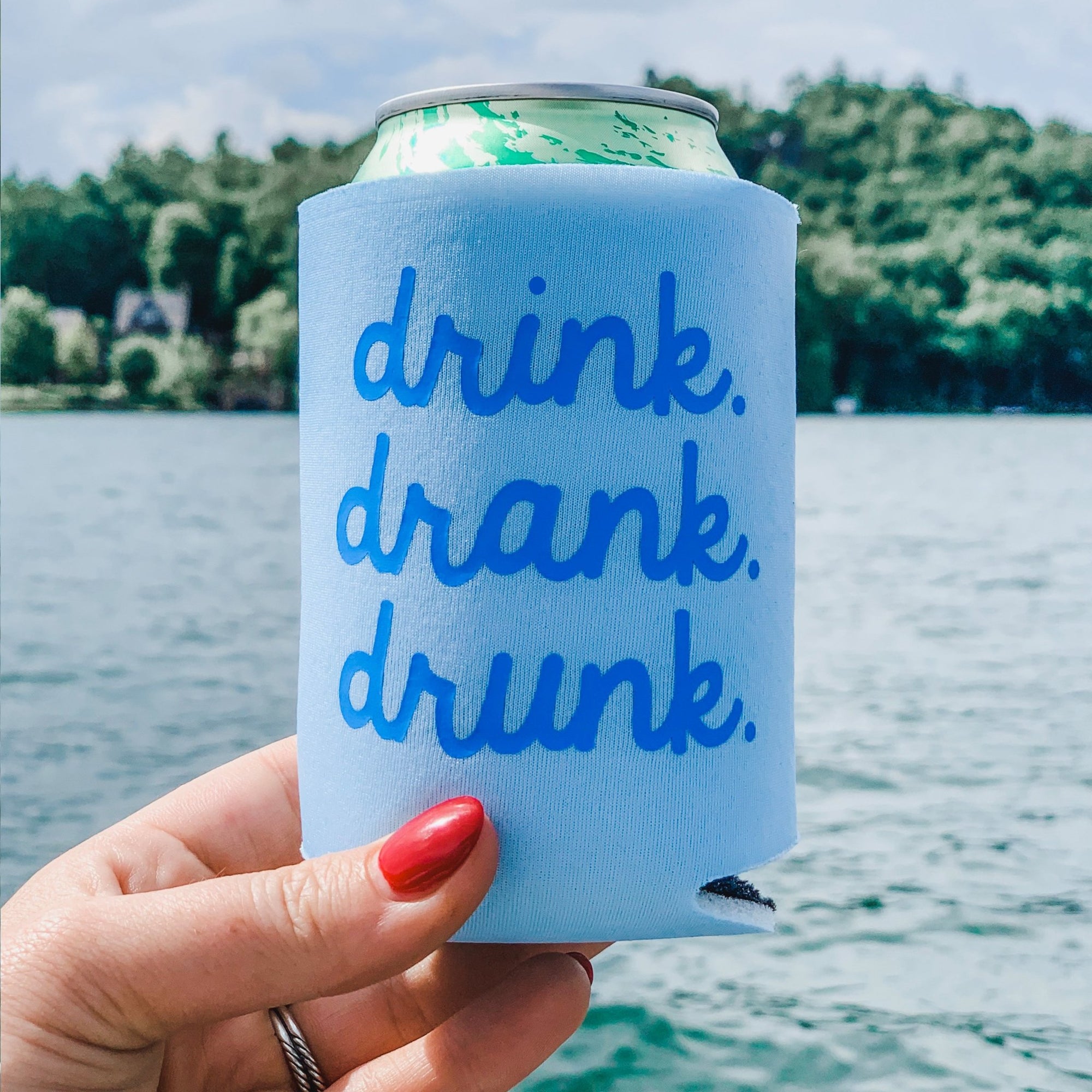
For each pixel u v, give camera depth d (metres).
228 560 2.71
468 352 0.24
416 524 0.24
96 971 0.27
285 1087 0.32
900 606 2.01
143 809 0.33
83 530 3.21
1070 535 2.86
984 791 1.07
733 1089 0.63
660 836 0.24
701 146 0.26
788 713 0.26
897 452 5.77
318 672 0.25
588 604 0.24
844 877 0.89
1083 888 0.85
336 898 0.25
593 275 0.24
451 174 0.24
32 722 1.35
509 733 0.24
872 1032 0.67
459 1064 0.29
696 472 0.24
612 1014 0.71
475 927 0.25
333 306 0.25
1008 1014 0.69
